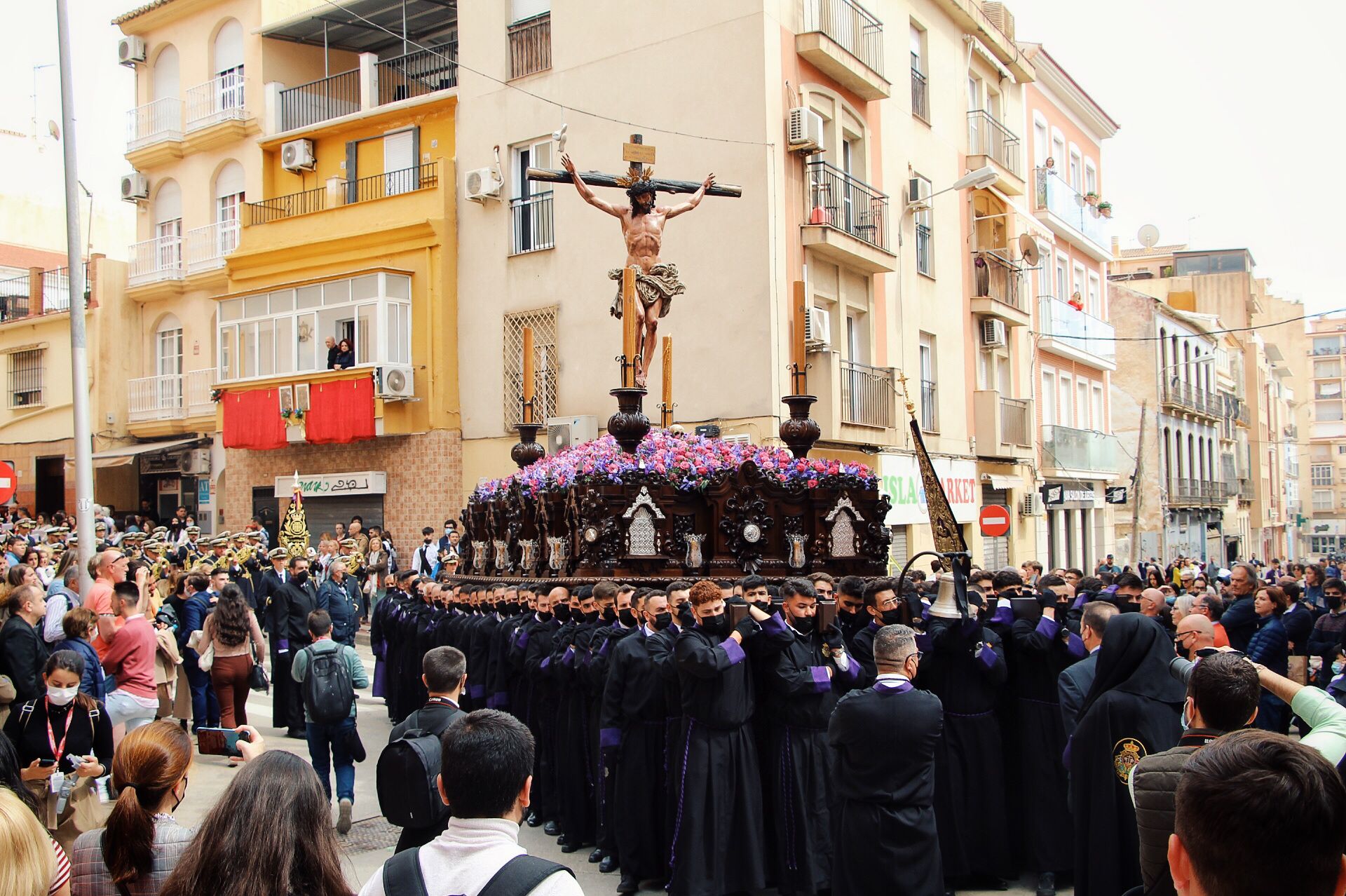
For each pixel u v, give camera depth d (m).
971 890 7.44
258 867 3.13
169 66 29.84
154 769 3.85
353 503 23.61
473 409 22.25
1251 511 56.19
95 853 3.90
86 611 8.30
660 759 7.46
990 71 28.34
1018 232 29.08
